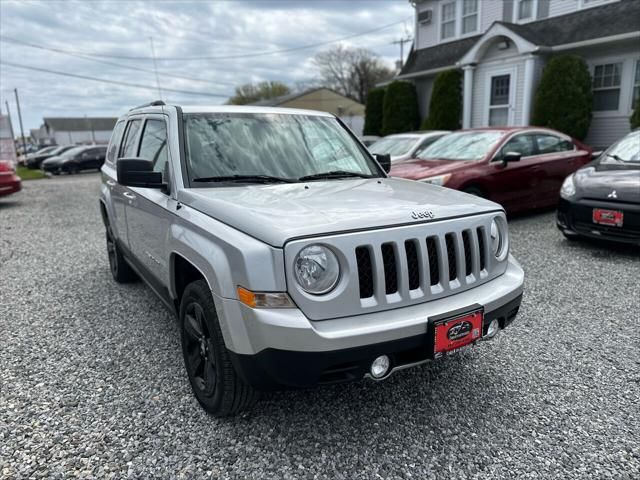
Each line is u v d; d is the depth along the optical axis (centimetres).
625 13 1210
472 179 667
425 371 312
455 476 218
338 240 212
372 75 6206
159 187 295
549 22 1396
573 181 591
